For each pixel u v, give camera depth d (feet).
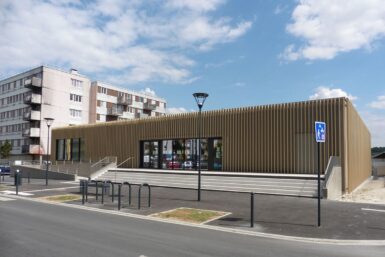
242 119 82.12
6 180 102.53
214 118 87.04
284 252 26.78
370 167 150.30
